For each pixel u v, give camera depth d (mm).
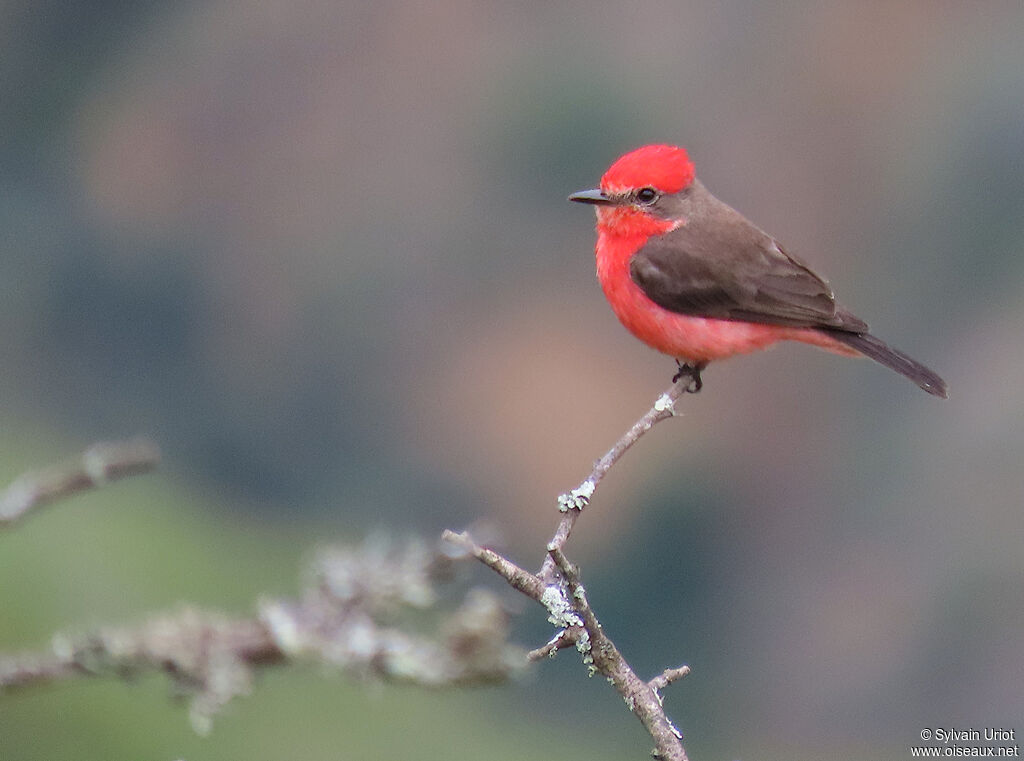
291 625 4887
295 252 20281
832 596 17875
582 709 14039
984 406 18078
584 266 19594
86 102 20578
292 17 20922
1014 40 19703
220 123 20609
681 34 20172
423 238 19984
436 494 19234
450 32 20531
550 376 19281
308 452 19672
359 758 9914
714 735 17516
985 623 16781
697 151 19969
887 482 18297
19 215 20000
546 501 18797
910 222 19641
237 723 9562
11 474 13547
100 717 8992
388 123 20422
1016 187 19234
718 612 18391
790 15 20094
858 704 16922
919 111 19797
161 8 20828
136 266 20234
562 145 19875
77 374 19766
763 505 18672
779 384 18812
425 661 4797
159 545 12195
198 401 19906
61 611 10383
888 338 19281
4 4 20156
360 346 19953
